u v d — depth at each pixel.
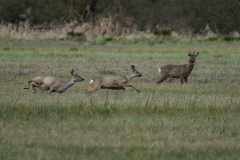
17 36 116.00
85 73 55.66
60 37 121.81
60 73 54.50
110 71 57.47
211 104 31.23
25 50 88.19
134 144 20.45
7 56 75.56
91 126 23.73
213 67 64.88
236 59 77.12
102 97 34.34
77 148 19.41
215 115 27.97
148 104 30.73
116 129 23.38
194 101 31.47
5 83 43.72
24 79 48.16
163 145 20.20
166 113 28.38
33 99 31.61
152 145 20.17
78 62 69.25
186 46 111.38
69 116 26.50
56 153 18.34
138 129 23.61
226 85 45.72
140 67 63.72
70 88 41.31
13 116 25.81
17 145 19.45
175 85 45.75
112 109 28.92
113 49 97.06
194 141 21.58
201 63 70.50
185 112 28.70
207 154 19.06
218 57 80.44
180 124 24.97
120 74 55.66
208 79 51.97
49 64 65.31
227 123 25.36
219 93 39.09
